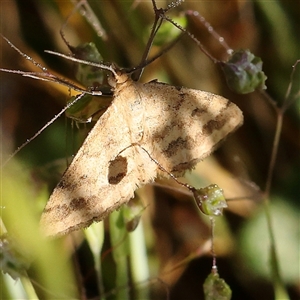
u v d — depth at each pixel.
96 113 0.15
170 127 0.15
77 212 0.14
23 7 0.18
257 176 0.18
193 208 0.18
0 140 0.17
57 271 0.15
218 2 0.18
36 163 0.17
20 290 0.15
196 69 0.18
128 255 0.16
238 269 0.17
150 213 0.18
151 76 0.18
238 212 0.18
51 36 0.18
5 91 0.18
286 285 0.17
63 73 0.18
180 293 0.17
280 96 0.18
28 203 0.15
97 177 0.14
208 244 0.16
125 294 0.16
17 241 0.15
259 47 0.18
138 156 0.15
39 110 0.18
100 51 0.17
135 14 0.17
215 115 0.15
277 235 0.17
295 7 0.18
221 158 0.18
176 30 0.16
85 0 0.16
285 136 0.18
